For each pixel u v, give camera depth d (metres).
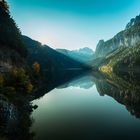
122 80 150.00
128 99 77.38
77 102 73.44
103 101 75.00
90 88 113.44
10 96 51.62
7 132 35.62
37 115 53.66
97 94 91.88
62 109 61.56
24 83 68.81
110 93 93.50
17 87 66.56
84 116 53.69
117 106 65.81
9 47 104.06
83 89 110.19
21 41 127.25
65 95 90.06
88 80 160.62
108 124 46.59
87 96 87.31
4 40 101.81
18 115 43.84
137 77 171.88
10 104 41.88
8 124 37.00
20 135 38.16
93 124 46.69
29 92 72.94
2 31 103.69
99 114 55.84
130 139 37.06
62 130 42.22
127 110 60.03
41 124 46.06
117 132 41.09
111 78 173.50
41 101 74.88
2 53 88.31
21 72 71.69
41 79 129.25
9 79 66.81
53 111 58.66
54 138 37.72
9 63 87.69
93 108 63.38
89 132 41.19
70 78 183.12
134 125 45.56
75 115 54.59
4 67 78.69
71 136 38.81
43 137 38.12
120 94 89.50
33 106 62.03
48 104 69.31
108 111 59.19
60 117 52.34
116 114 55.53
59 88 114.81
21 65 101.94
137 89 101.31
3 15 125.12
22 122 43.28
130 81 139.25
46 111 58.50
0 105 37.97
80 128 43.75
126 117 52.34
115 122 48.12
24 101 56.75
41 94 92.06
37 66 127.06
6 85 63.41
